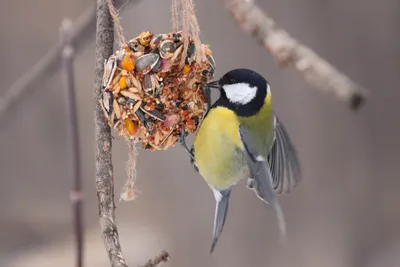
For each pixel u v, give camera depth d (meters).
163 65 6.04
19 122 21.84
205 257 11.78
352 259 13.81
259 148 7.22
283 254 12.23
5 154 22.50
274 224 11.80
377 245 14.69
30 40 23.58
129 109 6.04
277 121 7.61
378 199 14.79
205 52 6.30
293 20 13.02
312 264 12.88
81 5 23.39
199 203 11.80
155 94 6.09
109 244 5.18
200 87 6.59
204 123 7.30
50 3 23.38
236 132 7.23
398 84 14.87
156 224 12.34
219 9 11.30
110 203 5.39
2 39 23.48
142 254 17.34
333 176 13.38
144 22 11.36
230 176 7.41
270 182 7.04
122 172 16.55
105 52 5.84
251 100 7.27
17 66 23.53
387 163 15.05
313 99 12.70
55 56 8.79
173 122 6.31
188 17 6.08
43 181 22.61
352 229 13.91
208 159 7.35
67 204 22.11
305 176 13.09
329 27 13.68
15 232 21.03
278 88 12.33
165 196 12.00
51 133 22.50
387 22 14.46
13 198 22.25
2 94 23.20
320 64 6.70
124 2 6.32
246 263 11.83
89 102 20.67
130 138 6.25
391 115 14.94
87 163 20.34
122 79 5.95
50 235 20.83
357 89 6.36
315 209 13.16
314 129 12.95
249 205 11.80
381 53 14.59
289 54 6.95
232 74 7.30
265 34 7.25
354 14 14.03
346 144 13.84
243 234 11.80
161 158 12.03
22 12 23.48
